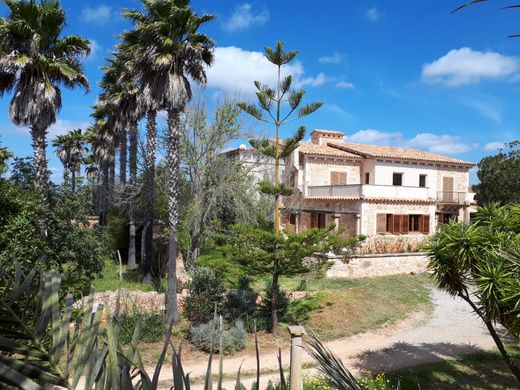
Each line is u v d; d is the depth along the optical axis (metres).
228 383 10.27
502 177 32.84
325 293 18.09
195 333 13.05
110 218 29.02
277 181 14.62
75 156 42.44
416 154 31.11
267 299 15.99
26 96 14.88
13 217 10.22
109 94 24.09
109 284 20.12
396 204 25.69
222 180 21.11
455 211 30.58
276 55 13.66
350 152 29.70
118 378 1.24
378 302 17.64
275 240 13.74
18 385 1.04
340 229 14.90
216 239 22.23
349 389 2.08
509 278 7.93
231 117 21.36
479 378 10.87
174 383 1.30
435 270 9.85
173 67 15.69
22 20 14.03
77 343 1.29
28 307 1.28
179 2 15.09
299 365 4.85
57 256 14.01
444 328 15.30
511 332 8.19
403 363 11.89
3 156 16.34
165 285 19.38
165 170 22.73
